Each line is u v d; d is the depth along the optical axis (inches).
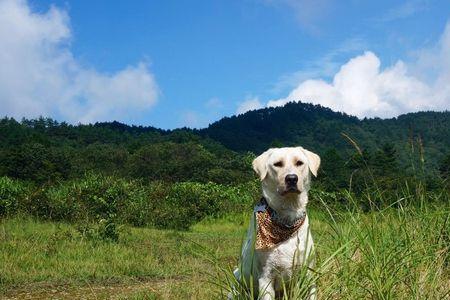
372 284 170.7
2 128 4010.8
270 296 180.2
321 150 6250.0
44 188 781.3
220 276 198.5
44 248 443.5
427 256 184.2
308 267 169.3
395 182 222.8
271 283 183.0
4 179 788.6
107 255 434.6
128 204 833.5
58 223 641.0
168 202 946.1
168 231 723.4
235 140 6939.0
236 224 912.9
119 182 876.6
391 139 4822.8
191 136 4505.4
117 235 526.6
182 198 979.9
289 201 182.9
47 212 704.4
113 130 5039.4
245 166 2544.3
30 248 434.9
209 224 922.7
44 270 367.2
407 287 174.7
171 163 2834.6
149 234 627.2
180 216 856.3
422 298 169.9
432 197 229.5
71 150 3373.5
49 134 4645.7
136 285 336.5
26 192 743.7
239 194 1078.4
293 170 184.5
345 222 207.9
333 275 181.2
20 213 693.9
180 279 340.2
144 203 863.1
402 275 176.1
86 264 392.8
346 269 178.4
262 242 180.9
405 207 215.6
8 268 361.1
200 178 2583.7
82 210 691.4
